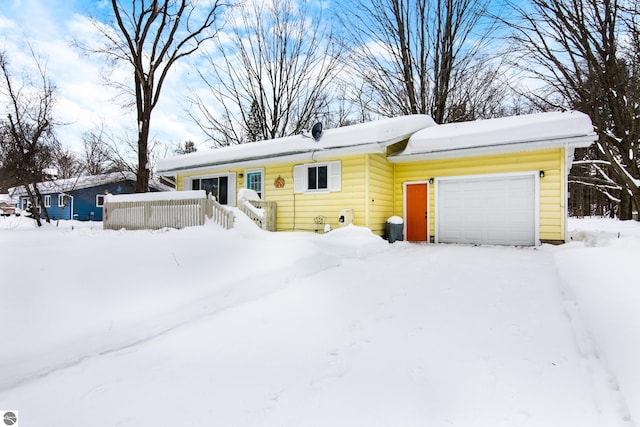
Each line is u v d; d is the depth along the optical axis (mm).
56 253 4867
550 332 3090
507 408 2006
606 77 12578
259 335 3209
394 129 9703
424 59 16562
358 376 2434
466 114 16844
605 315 3045
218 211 8398
